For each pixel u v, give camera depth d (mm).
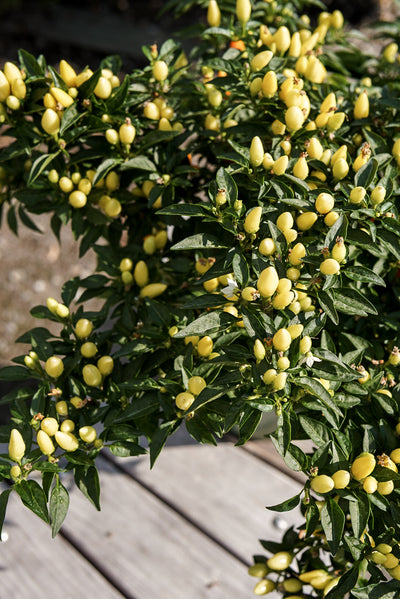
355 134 1169
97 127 1104
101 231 1181
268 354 980
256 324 983
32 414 1007
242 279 989
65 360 1078
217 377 1025
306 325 996
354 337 1074
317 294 1000
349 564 1056
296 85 1104
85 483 984
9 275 2461
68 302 1117
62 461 1314
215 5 1219
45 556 1225
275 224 1027
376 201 1021
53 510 960
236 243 1062
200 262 1084
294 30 1311
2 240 2609
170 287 1157
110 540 1243
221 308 1025
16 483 967
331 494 970
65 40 4023
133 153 1143
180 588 1200
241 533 1254
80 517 1269
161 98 1175
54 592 1189
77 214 1146
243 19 1186
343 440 981
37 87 1118
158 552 1233
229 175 1032
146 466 1326
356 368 1021
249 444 1358
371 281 992
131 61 3787
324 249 986
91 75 1114
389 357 1049
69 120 1086
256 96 1126
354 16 3723
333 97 1090
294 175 1043
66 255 2586
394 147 1079
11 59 3873
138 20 4180
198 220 1112
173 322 1096
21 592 1188
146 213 1212
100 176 1096
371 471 952
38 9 4262
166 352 1080
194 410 984
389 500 986
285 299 975
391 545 972
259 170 1070
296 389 988
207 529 1257
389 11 3666
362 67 1363
